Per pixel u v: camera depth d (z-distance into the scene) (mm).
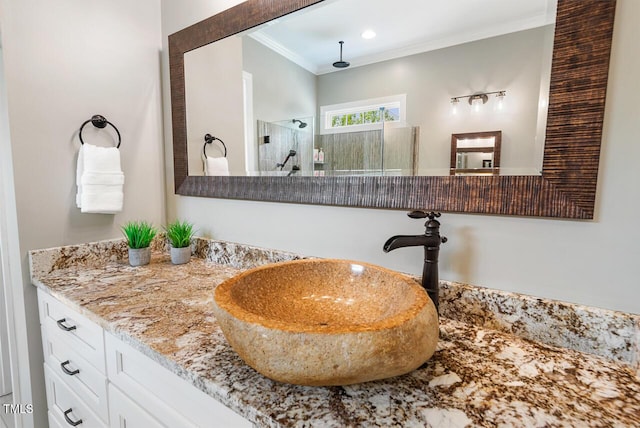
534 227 785
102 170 1323
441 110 888
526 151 773
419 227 942
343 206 1079
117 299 1015
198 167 1484
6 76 1125
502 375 631
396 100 958
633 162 667
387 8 966
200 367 650
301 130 1147
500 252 833
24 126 1181
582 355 715
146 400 779
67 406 1132
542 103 748
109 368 893
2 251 1315
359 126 1023
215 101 1382
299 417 515
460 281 894
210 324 844
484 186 825
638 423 502
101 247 1416
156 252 1613
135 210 1535
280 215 1243
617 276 701
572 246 744
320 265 938
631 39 650
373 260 1035
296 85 1148
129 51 1464
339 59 1055
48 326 1188
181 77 1488
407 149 942
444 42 875
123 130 1465
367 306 838
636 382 614
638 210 670
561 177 731
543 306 770
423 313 602
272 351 542
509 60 787
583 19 686
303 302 886
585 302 739
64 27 1262
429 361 677
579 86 699
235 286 766
